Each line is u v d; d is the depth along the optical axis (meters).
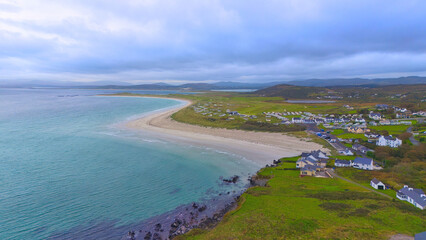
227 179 67.94
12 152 83.12
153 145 97.62
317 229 40.25
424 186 58.28
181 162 79.56
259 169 75.75
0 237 40.72
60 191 57.25
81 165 73.62
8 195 54.38
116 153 86.06
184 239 40.97
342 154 89.25
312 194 56.12
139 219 48.03
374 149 90.81
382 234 37.84
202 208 52.12
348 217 43.94
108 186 60.94
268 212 47.25
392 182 62.31
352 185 62.41
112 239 41.97
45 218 46.62
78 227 44.62
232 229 41.94
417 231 38.72
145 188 60.91
